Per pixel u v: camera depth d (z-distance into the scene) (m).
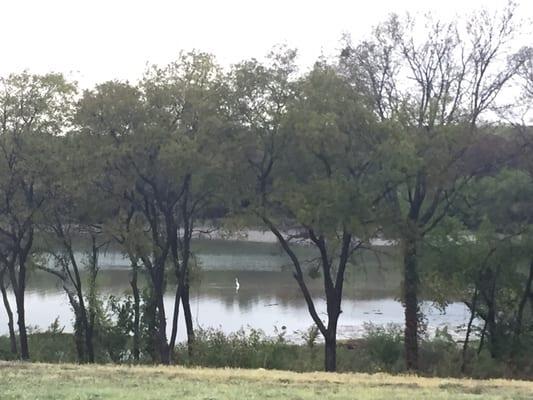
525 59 30.48
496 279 32.75
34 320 43.97
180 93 28.59
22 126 30.25
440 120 28.64
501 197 32.56
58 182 29.16
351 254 28.98
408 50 29.91
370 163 27.59
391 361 32.00
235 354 28.70
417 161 25.86
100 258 63.28
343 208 25.84
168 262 33.50
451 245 31.36
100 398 12.72
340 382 16.38
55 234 32.72
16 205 31.08
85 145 28.73
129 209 31.44
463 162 29.95
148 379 16.08
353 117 26.91
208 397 12.97
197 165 27.22
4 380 15.44
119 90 28.17
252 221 28.30
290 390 14.36
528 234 32.34
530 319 34.06
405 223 27.34
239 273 59.94
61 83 30.45
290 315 45.41
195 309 47.12
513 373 30.47
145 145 28.30
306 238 29.08
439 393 14.51
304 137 26.05
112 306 35.66
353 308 47.59
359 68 29.86
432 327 41.09
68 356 33.53
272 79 28.19
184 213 30.59
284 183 27.72
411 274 29.14
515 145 31.17
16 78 30.08
